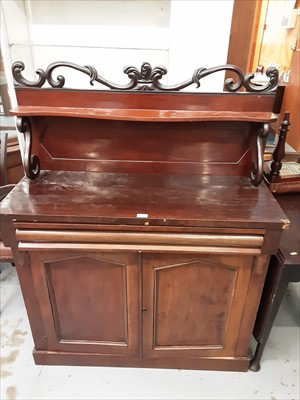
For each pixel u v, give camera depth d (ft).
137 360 4.62
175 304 4.06
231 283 3.86
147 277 3.79
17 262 3.73
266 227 3.36
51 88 3.75
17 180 6.97
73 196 3.74
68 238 3.47
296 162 5.21
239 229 3.39
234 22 9.93
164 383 4.52
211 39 5.26
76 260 3.73
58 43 6.13
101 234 3.45
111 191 3.88
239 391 4.42
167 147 4.19
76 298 4.07
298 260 3.71
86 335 4.43
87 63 6.26
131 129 4.07
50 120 4.01
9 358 4.79
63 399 4.29
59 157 4.29
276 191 4.96
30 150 3.98
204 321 4.22
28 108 3.74
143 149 4.21
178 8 5.04
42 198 3.68
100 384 4.49
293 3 6.07
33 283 3.92
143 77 3.69
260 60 9.18
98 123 4.03
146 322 4.18
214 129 4.06
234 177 4.30
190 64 5.46
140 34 6.05
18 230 3.49
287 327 5.39
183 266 3.73
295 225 4.33
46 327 4.33
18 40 5.69
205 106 3.82
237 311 4.08
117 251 3.54
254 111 3.82
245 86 3.72
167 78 5.57
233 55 10.47
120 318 4.21
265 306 4.20
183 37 5.26
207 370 4.71
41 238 3.49
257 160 3.92
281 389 4.46
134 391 4.41
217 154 4.22
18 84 3.74
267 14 8.52
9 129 6.55
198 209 3.52
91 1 5.76
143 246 3.50
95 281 3.90
